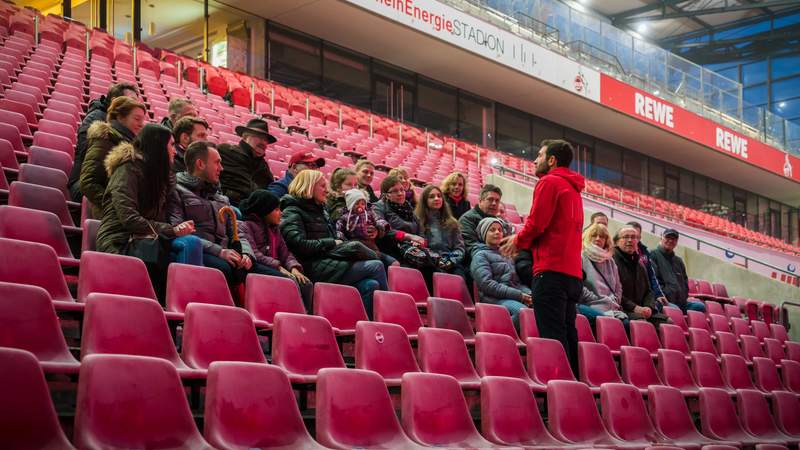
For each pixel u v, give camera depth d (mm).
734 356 7055
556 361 5188
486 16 18297
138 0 15969
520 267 6402
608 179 23484
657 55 22703
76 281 4555
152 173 4473
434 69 18812
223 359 3770
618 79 21234
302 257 5473
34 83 8766
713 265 11891
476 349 5043
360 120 15180
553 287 4859
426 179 12141
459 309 5684
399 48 17688
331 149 11141
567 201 4859
